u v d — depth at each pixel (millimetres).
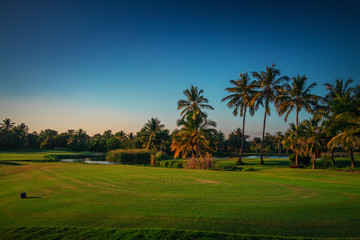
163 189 14031
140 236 6508
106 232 6883
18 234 6984
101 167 30797
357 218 8125
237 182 16922
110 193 12875
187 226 7461
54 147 126250
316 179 18922
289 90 37062
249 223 7680
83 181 17562
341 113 22922
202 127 36406
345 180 18234
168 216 8500
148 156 55688
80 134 135625
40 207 10109
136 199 11266
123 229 7113
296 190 13461
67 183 16609
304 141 31688
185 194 12422
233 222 7789
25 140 114688
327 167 30641
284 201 10641
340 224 7539
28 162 39469
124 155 55312
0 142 96250
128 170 26734
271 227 7301
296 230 7039
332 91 34250
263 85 38031
